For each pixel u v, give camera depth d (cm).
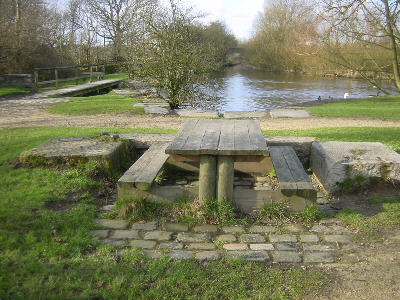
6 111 1187
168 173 589
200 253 352
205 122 597
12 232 360
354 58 1150
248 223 414
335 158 509
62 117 1087
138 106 1301
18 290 285
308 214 422
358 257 349
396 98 1858
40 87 1911
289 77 3934
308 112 1292
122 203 433
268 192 429
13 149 616
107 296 285
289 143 621
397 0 839
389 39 973
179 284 304
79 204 438
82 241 359
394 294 297
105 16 3519
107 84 2198
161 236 385
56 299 278
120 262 333
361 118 1170
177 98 1448
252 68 5631
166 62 1399
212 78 1505
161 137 662
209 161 419
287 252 357
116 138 622
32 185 468
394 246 369
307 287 303
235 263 332
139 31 1473
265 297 289
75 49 3341
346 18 895
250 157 423
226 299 288
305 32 1152
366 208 456
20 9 2389
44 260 327
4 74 1942
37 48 2330
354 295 296
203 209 423
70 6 3506
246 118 1179
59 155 529
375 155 524
